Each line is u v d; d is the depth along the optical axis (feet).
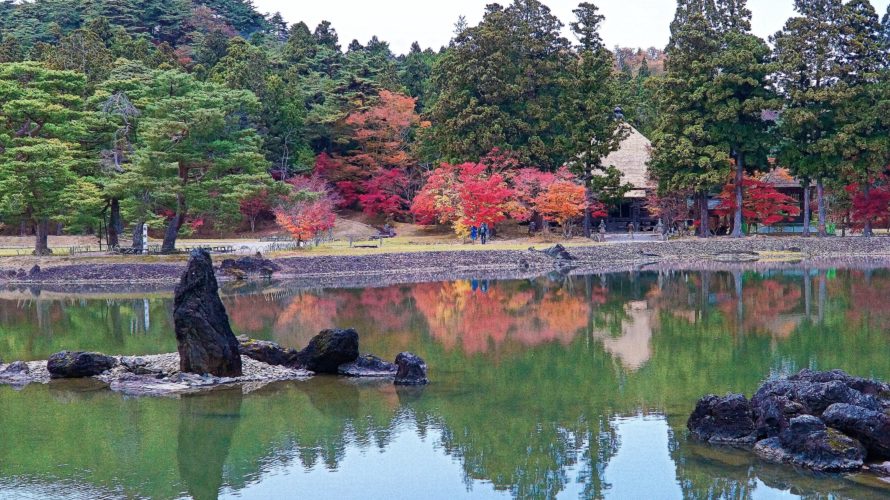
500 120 254.06
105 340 111.96
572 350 102.42
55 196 189.26
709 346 103.45
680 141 230.89
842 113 222.89
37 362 94.38
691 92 236.02
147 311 139.74
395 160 286.87
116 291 168.96
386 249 216.33
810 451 57.88
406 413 74.28
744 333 112.06
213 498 55.06
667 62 241.55
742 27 240.32
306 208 214.90
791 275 179.93
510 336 112.98
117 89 213.05
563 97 255.29
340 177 294.66
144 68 228.84
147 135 178.19
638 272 194.29
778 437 61.26
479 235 252.62
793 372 87.35
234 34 465.88
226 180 186.09
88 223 202.08
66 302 152.66
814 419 59.00
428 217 267.18
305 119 298.97
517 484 57.36
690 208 266.98
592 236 250.37
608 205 261.85
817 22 227.40
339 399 79.05
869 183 228.63
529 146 256.11
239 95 196.85
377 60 371.15
